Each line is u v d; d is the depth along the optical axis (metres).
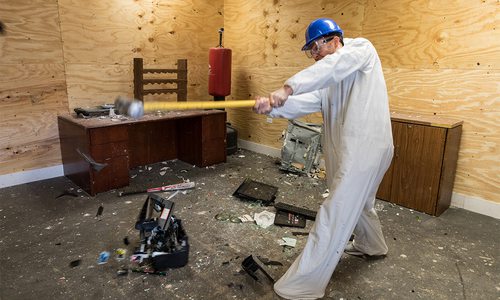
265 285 1.86
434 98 2.98
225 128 4.05
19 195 3.00
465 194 2.93
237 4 4.54
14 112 3.16
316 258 1.66
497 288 1.89
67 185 3.26
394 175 2.95
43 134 3.36
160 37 4.07
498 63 2.61
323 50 1.67
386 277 1.97
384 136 1.65
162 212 2.09
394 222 2.66
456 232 2.52
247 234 2.41
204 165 3.94
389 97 3.27
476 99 2.75
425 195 2.80
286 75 4.16
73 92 3.49
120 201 2.91
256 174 3.72
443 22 2.83
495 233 2.51
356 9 3.37
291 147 3.78
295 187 3.36
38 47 3.19
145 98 4.09
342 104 1.70
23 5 3.04
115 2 3.61
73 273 1.92
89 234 2.36
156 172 3.74
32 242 2.24
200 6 4.39
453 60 2.83
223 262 2.06
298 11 3.88
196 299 1.74
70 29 3.35
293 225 2.52
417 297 1.81
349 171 1.59
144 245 2.09
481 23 2.64
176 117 3.51
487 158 2.77
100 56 3.61
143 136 3.92
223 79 4.33
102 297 1.74
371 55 1.62
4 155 3.16
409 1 3.00
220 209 2.80
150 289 1.80
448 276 1.99
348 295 1.81
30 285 1.81
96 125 2.94
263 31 4.30
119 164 3.14
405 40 3.08
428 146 2.72
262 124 4.58
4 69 3.04
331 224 1.63
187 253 2.00
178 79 3.96
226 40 4.80
